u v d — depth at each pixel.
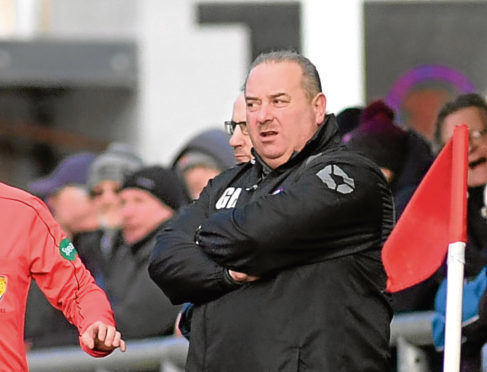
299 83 15.05
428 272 14.70
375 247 14.74
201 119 38.84
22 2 41.56
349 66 40.69
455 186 14.65
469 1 42.53
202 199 15.85
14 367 14.79
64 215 25.05
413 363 18.69
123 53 38.97
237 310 14.62
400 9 42.06
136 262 21.45
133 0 39.56
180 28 39.22
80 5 40.72
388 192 15.00
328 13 40.84
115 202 24.50
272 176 15.15
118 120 40.00
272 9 42.16
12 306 14.80
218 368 14.70
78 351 19.19
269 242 14.32
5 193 15.09
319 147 14.98
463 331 17.39
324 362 14.27
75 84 38.91
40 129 41.78
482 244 18.45
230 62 38.94
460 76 42.34
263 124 15.02
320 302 14.40
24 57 38.59
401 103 41.81
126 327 20.70
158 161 38.56
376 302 14.73
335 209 14.35
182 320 15.98
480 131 19.36
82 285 15.13
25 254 14.95
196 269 14.91
